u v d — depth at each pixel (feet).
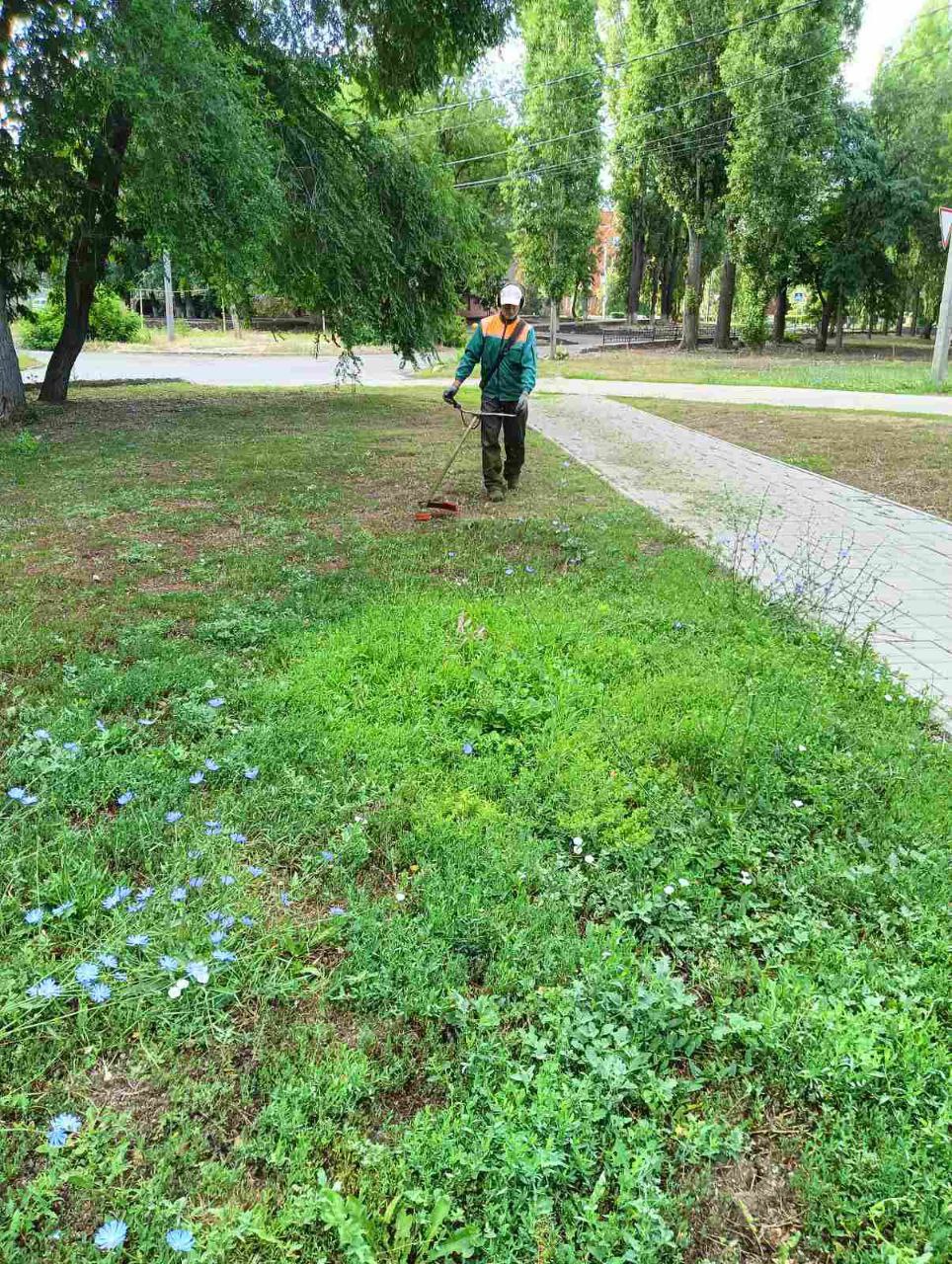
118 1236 5.77
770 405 58.08
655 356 121.90
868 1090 7.34
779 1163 6.90
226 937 8.62
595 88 98.63
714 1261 6.16
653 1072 7.41
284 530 23.52
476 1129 6.86
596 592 18.98
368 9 45.44
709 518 26.43
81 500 26.73
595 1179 6.61
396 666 14.89
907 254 153.28
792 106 106.01
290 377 84.58
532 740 12.67
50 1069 7.34
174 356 121.80
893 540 24.62
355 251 48.01
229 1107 7.09
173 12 34.88
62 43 36.70
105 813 10.73
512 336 26.12
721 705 13.71
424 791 11.37
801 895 9.77
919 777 12.10
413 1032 7.89
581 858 10.38
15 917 8.77
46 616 16.76
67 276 52.70
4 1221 6.10
